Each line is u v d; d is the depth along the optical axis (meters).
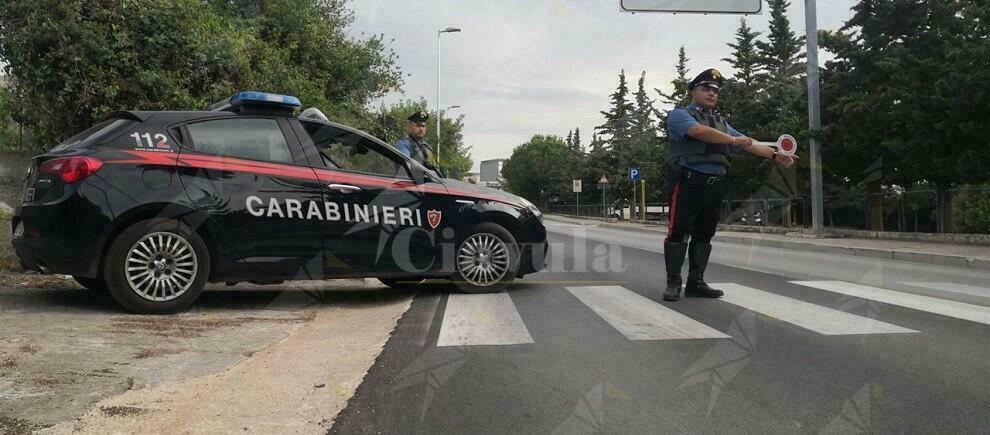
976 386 3.36
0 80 8.69
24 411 2.79
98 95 8.39
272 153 5.51
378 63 17.48
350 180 5.71
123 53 8.48
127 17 8.70
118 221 4.90
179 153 5.16
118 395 3.09
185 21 9.32
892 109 11.57
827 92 11.56
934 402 3.13
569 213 46.94
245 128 5.48
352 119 16.42
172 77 9.10
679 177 5.56
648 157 31.00
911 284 7.23
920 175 12.21
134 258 4.98
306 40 15.62
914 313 5.21
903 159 11.69
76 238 4.84
